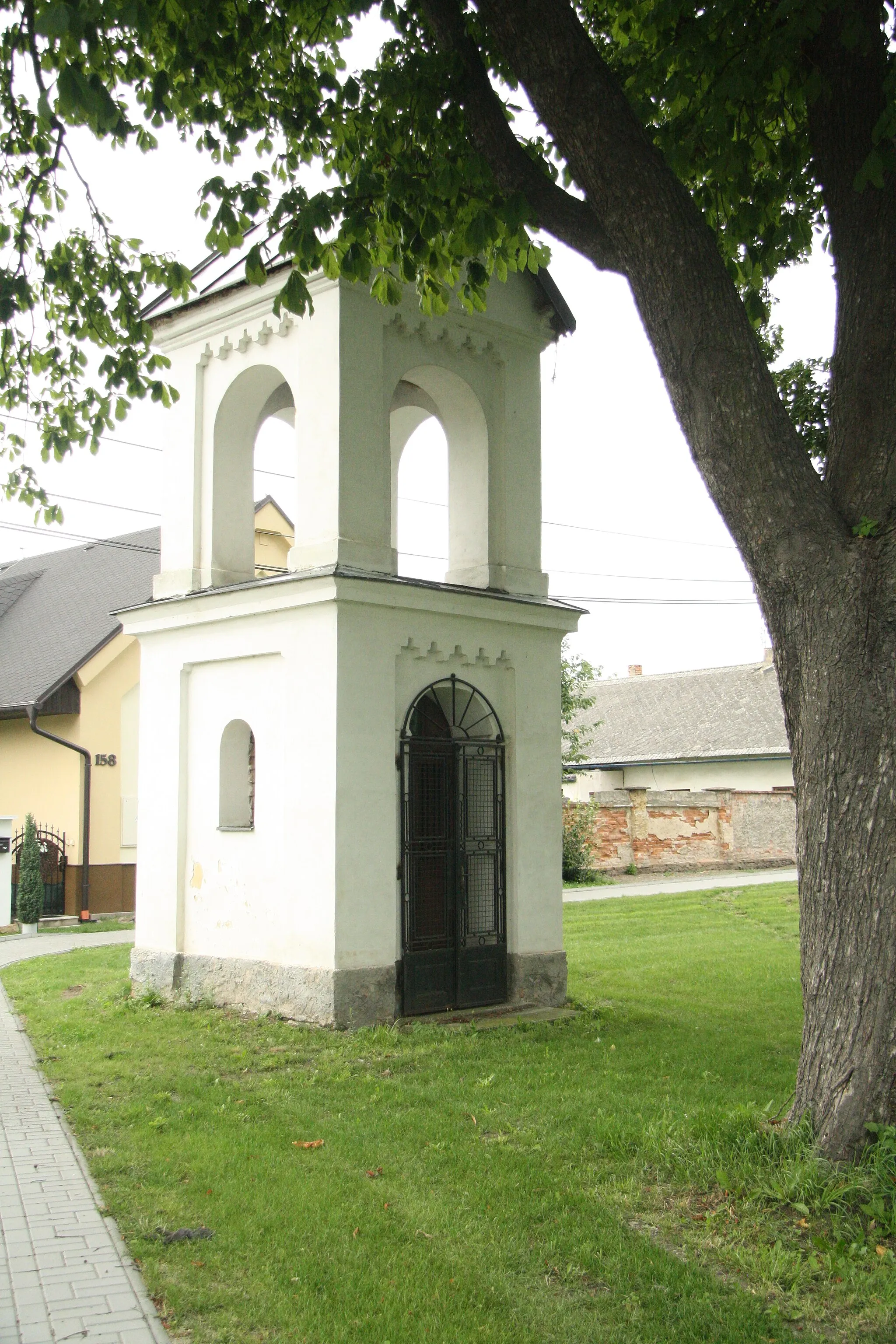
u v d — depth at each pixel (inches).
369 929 396.8
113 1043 373.1
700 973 536.4
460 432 475.8
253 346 453.4
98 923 866.1
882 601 227.6
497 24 257.1
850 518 237.6
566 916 808.9
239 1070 335.3
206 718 455.5
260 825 424.5
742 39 269.7
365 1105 295.0
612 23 343.6
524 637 461.4
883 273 239.3
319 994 389.4
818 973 229.8
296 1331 171.8
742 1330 171.8
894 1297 179.3
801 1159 222.5
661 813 1269.7
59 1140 268.2
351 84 318.0
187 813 459.8
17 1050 374.3
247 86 326.0
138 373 379.9
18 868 856.9
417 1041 372.2
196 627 454.6
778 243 331.3
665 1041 374.6
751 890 1020.5
